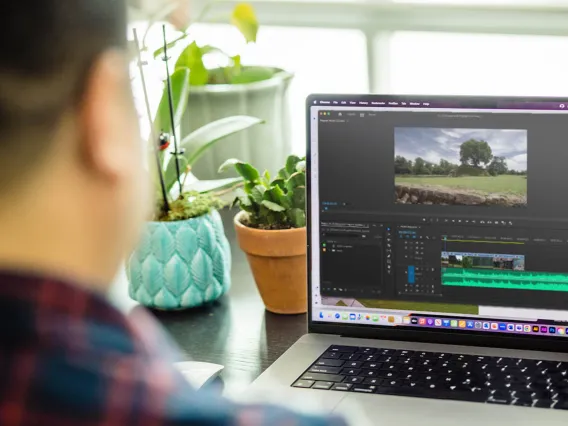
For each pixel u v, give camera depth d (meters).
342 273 1.30
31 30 0.34
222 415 0.35
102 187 0.37
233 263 1.69
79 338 0.34
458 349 1.26
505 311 1.25
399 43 2.85
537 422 1.06
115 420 0.33
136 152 0.38
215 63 2.26
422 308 1.28
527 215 1.22
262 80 2.20
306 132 1.28
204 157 2.09
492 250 1.24
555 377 1.16
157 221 1.48
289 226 1.44
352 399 1.13
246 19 2.00
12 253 0.35
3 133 0.34
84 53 0.35
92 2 0.35
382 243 1.28
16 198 0.35
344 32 2.88
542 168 1.21
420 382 1.16
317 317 1.32
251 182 1.50
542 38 2.71
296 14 2.88
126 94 0.37
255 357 1.34
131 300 1.53
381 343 1.29
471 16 2.73
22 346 0.33
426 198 1.26
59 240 0.36
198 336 1.42
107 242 0.38
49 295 0.34
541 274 1.23
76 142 0.36
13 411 0.32
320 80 2.94
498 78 2.79
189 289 1.49
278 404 0.37
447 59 2.83
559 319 1.23
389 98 1.25
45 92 0.35
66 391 0.33
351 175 1.28
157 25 1.50
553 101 1.20
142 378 0.34
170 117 1.52
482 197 1.24
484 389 1.14
